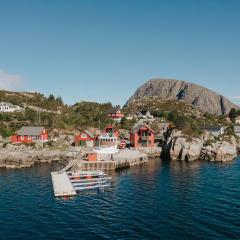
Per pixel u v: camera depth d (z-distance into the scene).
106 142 124.31
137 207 57.44
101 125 171.25
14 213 53.50
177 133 135.00
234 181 81.19
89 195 66.00
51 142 123.25
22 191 68.31
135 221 49.75
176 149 126.00
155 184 77.44
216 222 49.25
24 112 173.25
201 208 56.66
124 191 69.94
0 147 106.88
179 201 61.50
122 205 58.69
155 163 114.94
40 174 88.06
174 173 93.31
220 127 169.12
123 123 187.50
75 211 54.88
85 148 121.88
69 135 139.50
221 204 59.25
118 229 46.31
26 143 114.19
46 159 112.00
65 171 86.88
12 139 125.56
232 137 140.88
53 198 63.16
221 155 121.81
